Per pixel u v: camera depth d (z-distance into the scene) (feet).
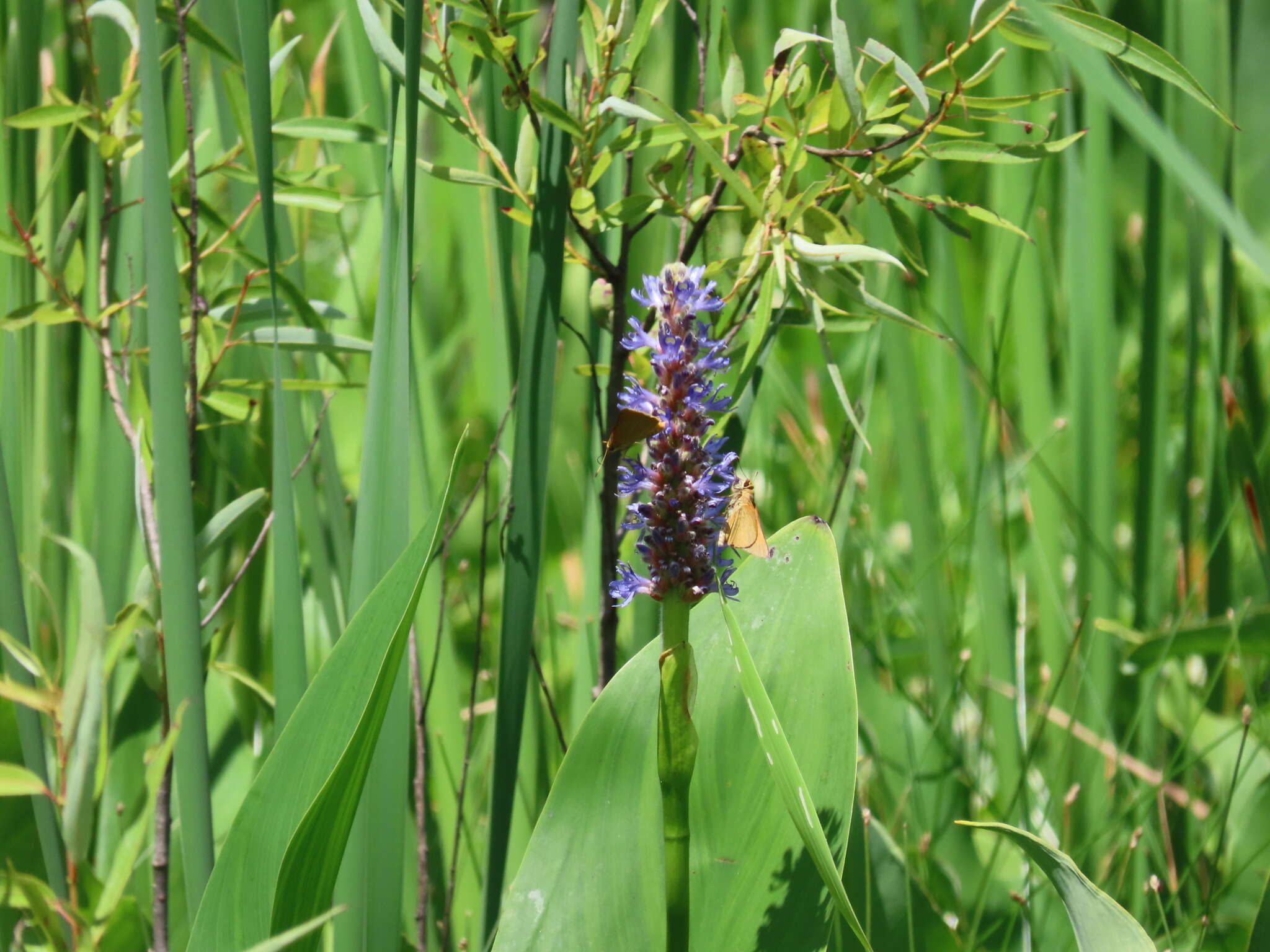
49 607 6.53
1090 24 5.90
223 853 5.70
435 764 6.42
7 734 6.18
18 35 6.44
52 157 6.54
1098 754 6.59
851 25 6.40
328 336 6.17
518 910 5.84
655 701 5.90
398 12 5.99
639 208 6.04
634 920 5.83
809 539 5.95
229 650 6.59
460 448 5.59
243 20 5.82
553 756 6.55
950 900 6.42
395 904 5.89
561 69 5.99
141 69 5.84
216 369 6.30
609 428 6.12
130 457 6.41
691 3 6.47
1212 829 6.37
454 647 6.51
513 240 6.47
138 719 6.47
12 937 6.14
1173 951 6.23
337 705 5.70
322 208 6.19
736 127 5.99
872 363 6.57
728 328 6.11
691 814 5.87
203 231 6.58
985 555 6.68
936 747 6.64
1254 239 5.42
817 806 5.83
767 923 5.81
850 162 6.03
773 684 5.89
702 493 5.60
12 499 6.35
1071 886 5.63
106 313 6.13
